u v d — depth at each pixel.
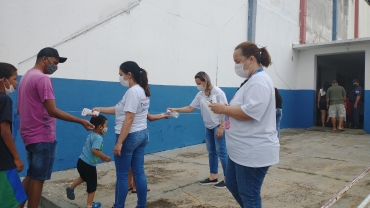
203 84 4.21
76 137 5.48
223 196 4.11
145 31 6.50
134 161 3.34
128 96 3.10
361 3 19.89
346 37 17.30
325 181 4.78
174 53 7.19
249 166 2.35
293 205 3.79
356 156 6.65
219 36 8.45
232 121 2.47
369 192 4.29
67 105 5.30
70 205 3.81
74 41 5.34
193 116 7.85
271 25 10.77
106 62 5.83
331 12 15.43
